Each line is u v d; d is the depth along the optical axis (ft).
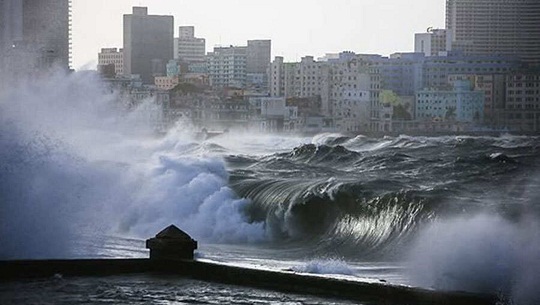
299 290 93.20
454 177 255.91
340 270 134.00
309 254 168.45
